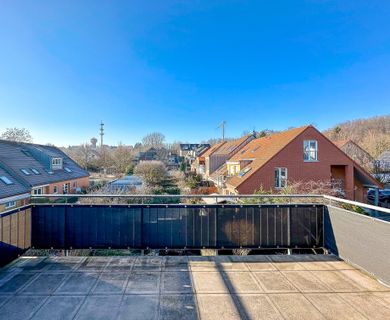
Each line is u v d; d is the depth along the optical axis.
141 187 18.62
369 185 15.89
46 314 2.56
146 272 3.54
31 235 4.19
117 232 4.25
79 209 4.23
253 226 4.33
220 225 4.31
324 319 2.49
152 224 4.27
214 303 2.78
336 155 15.41
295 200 6.87
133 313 2.59
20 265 3.72
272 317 2.52
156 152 55.03
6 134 32.16
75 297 2.88
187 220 4.29
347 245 3.76
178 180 28.11
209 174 25.91
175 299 2.85
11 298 2.85
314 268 3.66
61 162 20.50
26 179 14.98
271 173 14.70
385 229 3.05
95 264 3.79
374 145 29.83
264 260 3.95
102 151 42.09
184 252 4.64
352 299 2.85
